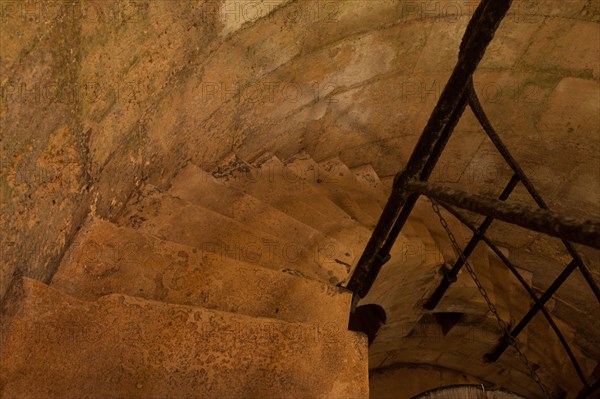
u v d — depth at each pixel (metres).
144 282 1.58
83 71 1.41
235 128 2.59
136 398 1.20
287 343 1.42
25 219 1.30
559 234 1.03
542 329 4.42
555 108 3.45
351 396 1.37
